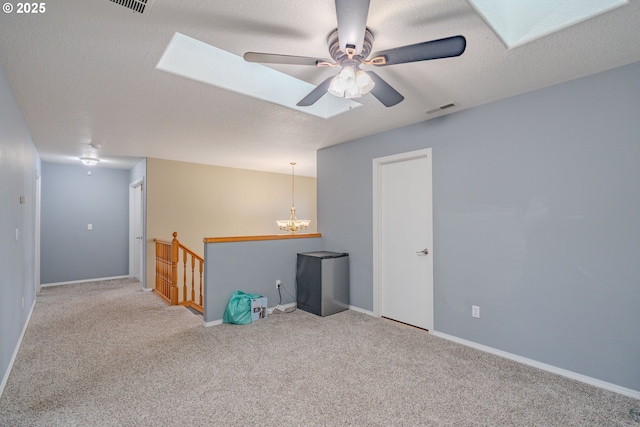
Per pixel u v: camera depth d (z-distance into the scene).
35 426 1.78
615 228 2.19
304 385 2.24
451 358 2.67
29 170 3.68
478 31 1.79
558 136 2.44
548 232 2.48
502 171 2.74
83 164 5.61
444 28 1.78
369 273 3.92
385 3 1.58
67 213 5.77
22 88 2.48
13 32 1.75
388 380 2.31
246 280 3.80
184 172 5.62
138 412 1.92
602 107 2.25
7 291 2.38
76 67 2.16
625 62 2.12
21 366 2.51
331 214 4.43
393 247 3.75
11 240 2.57
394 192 3.74
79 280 5.86
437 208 3.21
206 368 2.48
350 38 1.49
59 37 1.81
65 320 3.65
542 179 2.52
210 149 4.62
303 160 5.50
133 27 1.73
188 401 2.04
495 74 2.30
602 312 2.23
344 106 3.08
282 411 1.94
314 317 3.77
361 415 1.91
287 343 2.98
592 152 2.29
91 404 2.00
